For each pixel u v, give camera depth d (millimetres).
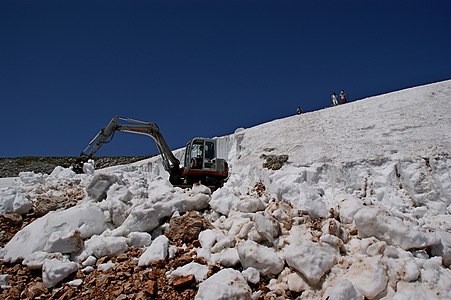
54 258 6422
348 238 6512
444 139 13242
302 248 5672
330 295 4879
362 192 11664
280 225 6758
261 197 8273
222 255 6180
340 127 17297
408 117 15898
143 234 6949
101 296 5590
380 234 6348
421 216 9781
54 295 5762
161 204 7707
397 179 11844
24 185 11742
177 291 5523
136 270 6078
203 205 8242
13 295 5836
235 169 17172
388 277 5414
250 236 6633
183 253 6566
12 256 6699
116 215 7785
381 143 14141
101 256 6598
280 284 5578
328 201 8805
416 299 5070
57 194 10000
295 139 17781
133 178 11383
